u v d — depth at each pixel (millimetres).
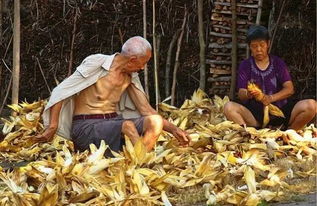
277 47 8742
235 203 4617
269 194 4664
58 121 5691
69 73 8867
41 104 7500
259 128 6656
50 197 4340
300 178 5406
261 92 6426
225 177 5039
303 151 6152
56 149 6688
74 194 4562
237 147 6023
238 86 6695
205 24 8789
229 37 8555
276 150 6004
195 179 5000
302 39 8734
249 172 4766
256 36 6582
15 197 4363
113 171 4969
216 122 7168
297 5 8695
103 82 5750
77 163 4812
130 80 5875
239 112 6605
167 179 4891
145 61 5754
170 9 8867
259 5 8367
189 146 5797
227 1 8492
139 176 4719
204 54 8562
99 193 4531
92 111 5754
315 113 6574
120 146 5637
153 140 5555
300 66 8789
